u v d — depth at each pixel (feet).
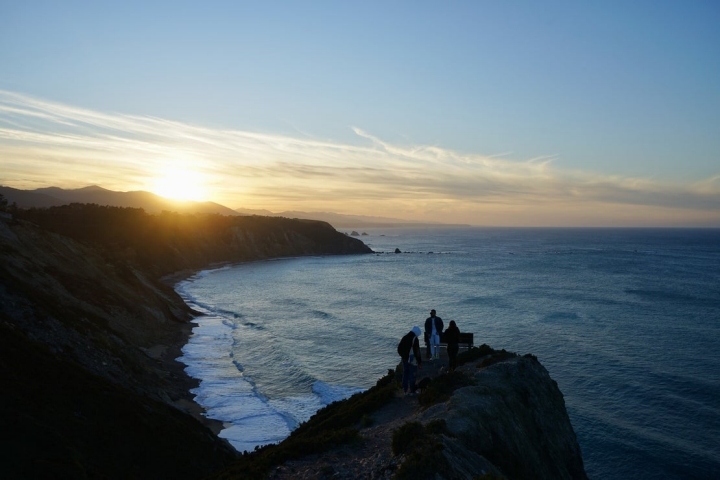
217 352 151.43
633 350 156.66
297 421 97.71
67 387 61.67
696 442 95.76
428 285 323.78
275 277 376.07
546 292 284.82
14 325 74.49
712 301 249.75
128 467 53.01
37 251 137.08
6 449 42.09
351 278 369.71
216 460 70.38
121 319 139.85
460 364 62.18
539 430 51.90
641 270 409.49
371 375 133.08
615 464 89.71
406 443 34.99
